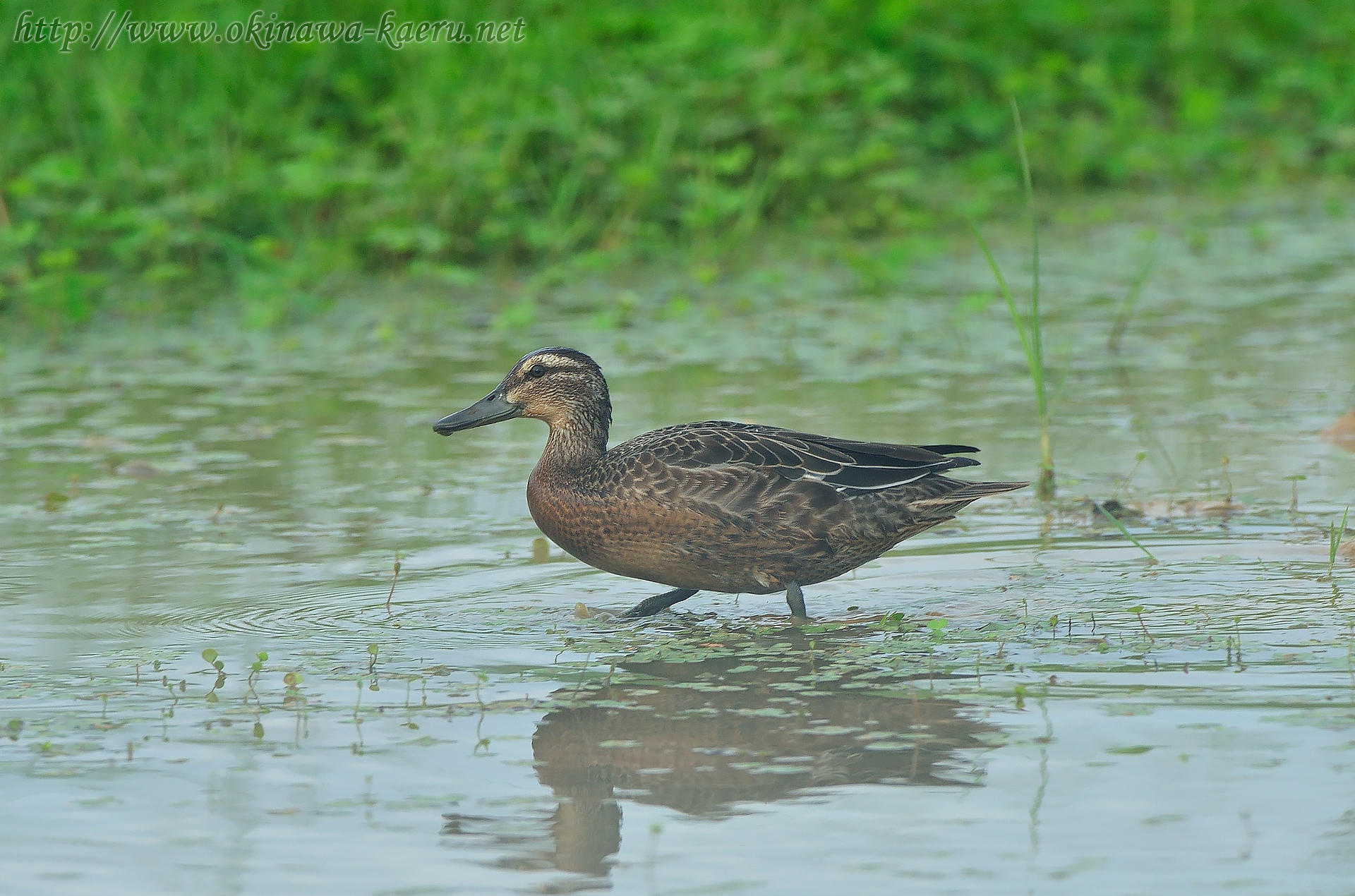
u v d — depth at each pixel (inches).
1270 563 434.0
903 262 839.1
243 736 331.0
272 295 784.9
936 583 432.5
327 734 331.6
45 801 301.1
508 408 446.3
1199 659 361.4
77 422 625.9
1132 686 345.7
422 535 482.6
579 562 458.0
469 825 291.4
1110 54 1238.3
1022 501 506.3
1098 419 599.8
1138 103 1168.2
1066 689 346.3
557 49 1013.8
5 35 929.5
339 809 298.7
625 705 345.7
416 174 890.1
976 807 292.2
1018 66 1176.2
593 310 810.8
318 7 1013.2
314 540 476.4
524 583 438.3
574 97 992.9
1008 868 270.2
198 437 601.3
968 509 501.7
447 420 450.0
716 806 297.4
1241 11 1321.4
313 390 669.9
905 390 649.6
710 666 371.6
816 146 977.5
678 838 284.8
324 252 834.8
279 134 944.9
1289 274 852.0
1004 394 641.0
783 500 411.2
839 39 1100.5
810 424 592.7
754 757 317.1
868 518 417.4
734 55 1029.2
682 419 603.5
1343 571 423.8
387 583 436.5
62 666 373.4
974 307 741.3
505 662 374.6
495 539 478.0
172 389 676.7
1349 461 534.0
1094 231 979.9
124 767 316.5
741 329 767.7
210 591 429.4
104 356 734.5
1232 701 335.6
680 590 431.8
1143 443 565.9
